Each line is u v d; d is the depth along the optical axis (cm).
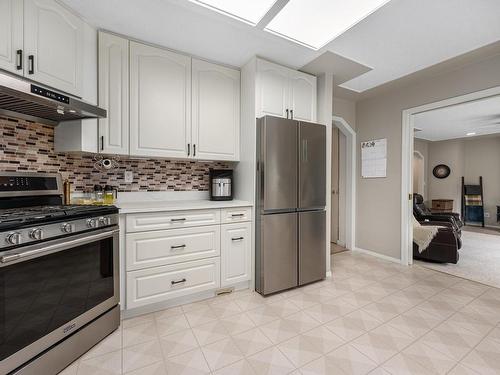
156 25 193
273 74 252
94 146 194
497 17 187
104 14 180
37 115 179
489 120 482
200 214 220
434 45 228
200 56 241
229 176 267
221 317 199
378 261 344
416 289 253
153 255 200
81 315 155
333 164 450
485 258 361
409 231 331
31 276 130
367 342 169
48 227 136
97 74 195
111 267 176
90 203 204
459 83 276
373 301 227
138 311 200
